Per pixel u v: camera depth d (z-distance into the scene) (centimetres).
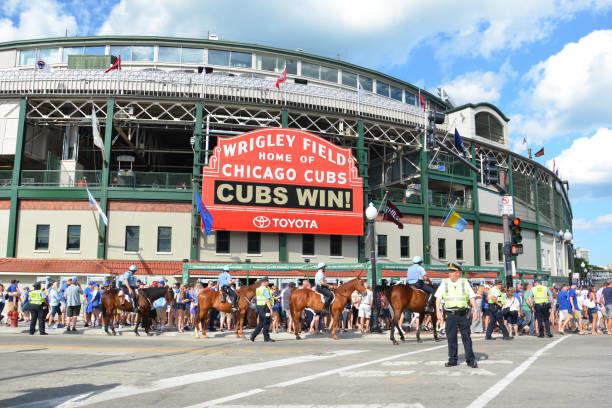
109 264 3072
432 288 1770
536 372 1012
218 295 1945
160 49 4509
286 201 3281
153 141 4397
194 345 1625
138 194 3216
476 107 4747
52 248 3138
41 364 1153
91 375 1005
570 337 1967
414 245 3788
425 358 1245
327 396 797
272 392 834
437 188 4406
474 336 2039
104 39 4459
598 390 828
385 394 806
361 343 1738
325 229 3331
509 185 4766
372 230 2233
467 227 4175
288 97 3506
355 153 4256
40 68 3534
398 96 5266
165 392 841
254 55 4616
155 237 3203
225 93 3388
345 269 2764
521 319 2106
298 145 3372
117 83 3306
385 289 1769
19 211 3178
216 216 3148
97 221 3170
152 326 2288
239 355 1332
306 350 1467
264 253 3306
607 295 2139
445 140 4203
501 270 3375
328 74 4847
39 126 3559
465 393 807
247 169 3250
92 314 2403
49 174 3238
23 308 2327
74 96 3281
